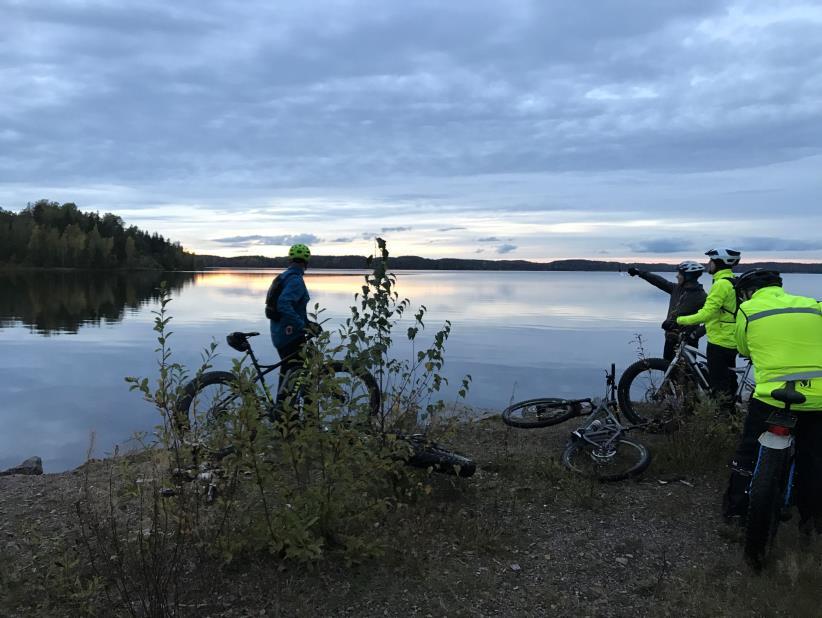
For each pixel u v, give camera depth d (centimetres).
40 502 480
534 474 548
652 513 473
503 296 7894
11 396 1422
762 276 442
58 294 6788
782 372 403
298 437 381
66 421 1166
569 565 393
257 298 6334
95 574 355
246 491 434
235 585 352
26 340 2677
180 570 354
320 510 388
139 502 454
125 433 1072
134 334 2903
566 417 638
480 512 466
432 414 533
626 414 693
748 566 388
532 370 1836
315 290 7969
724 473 548
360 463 406
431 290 9975
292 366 623
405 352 2164
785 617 335
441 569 380
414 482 486
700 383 663
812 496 412
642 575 382
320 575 366
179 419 378
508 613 339
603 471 543
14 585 348
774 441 385
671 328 721
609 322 3838
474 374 1747
